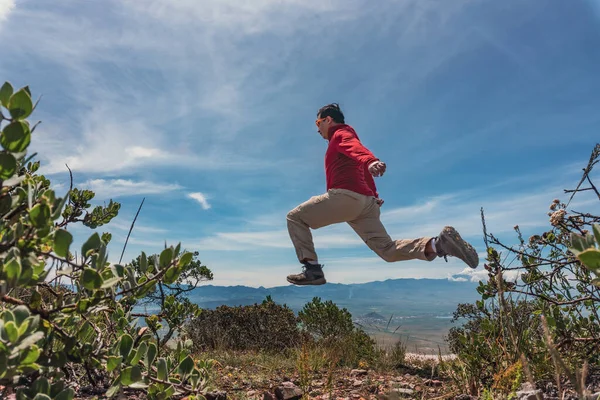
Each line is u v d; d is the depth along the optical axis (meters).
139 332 2.58
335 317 8.37
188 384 2.38
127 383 1.92
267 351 8.04
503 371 2.94
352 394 3.76
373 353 6.36
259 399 3.68
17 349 1.31
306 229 4.65
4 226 1.57
